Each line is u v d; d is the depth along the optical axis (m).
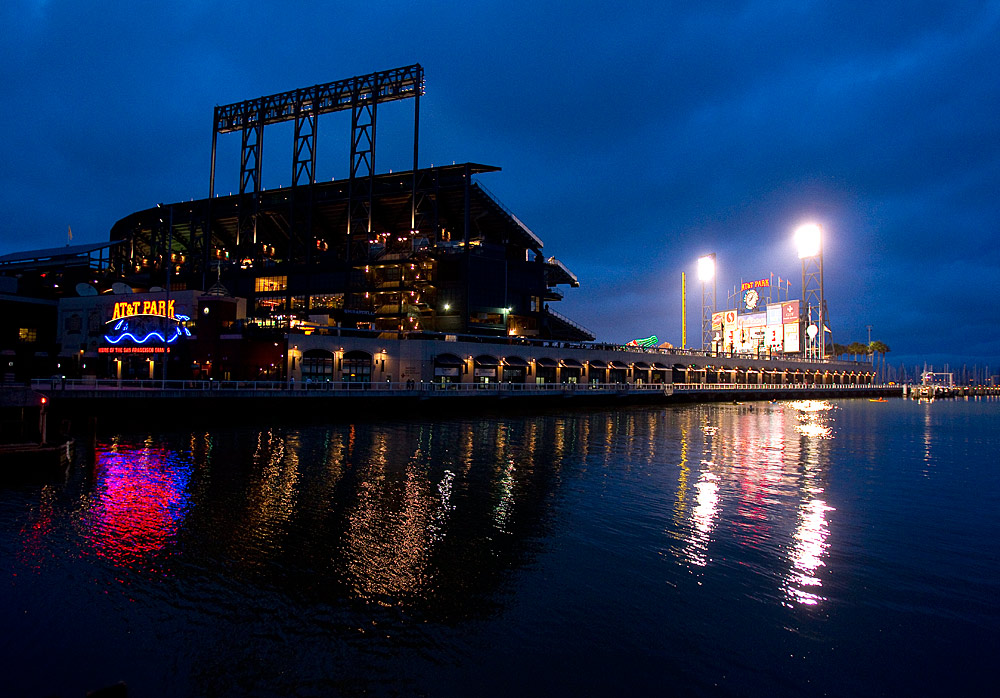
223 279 95.88
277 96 98.56
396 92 92.25
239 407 46.81
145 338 60.47
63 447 26.98
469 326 84.12
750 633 12.16
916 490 26.19
